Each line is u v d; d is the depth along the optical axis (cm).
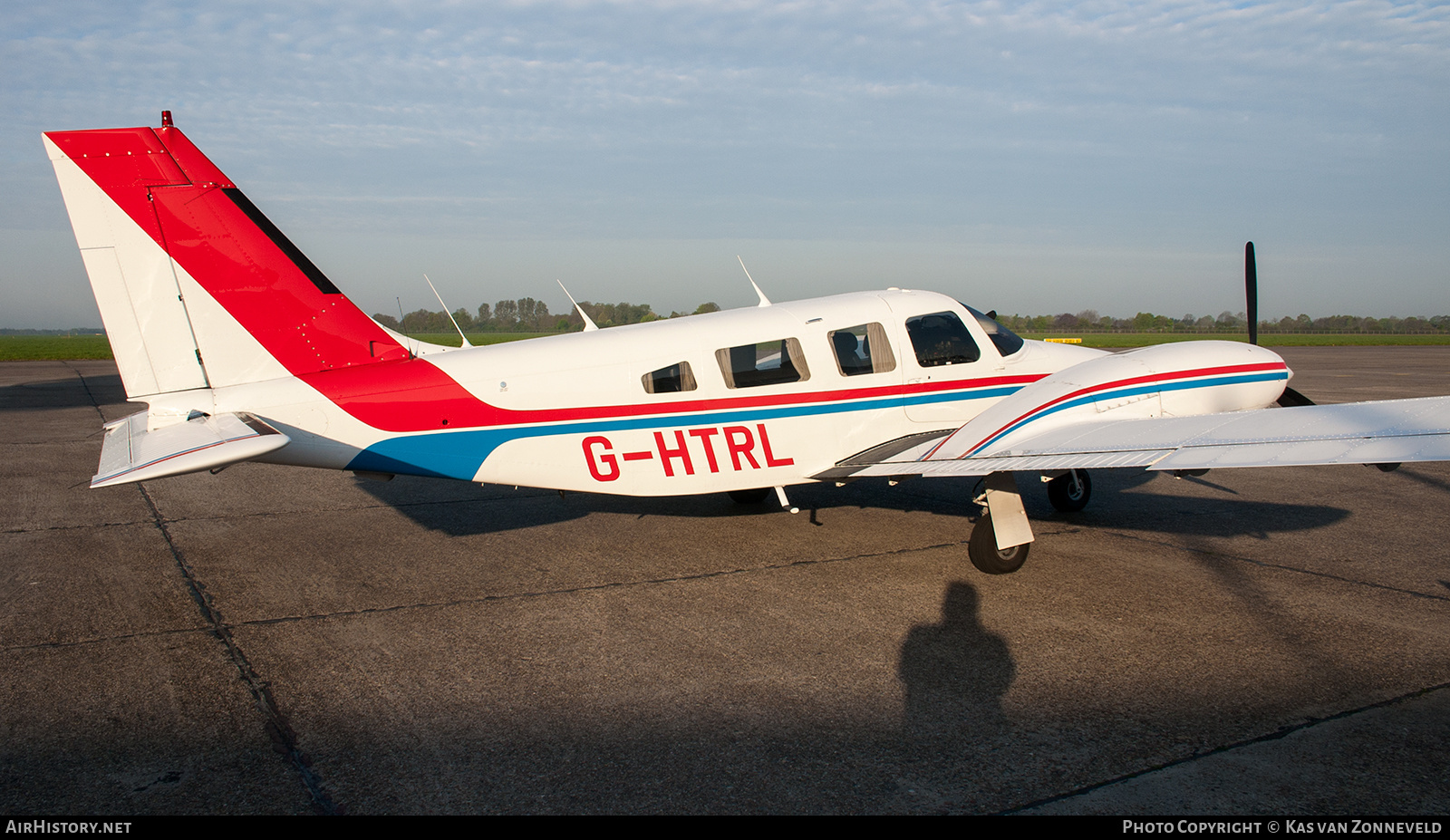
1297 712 354
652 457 587
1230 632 446
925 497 818
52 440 1249
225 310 543
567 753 331
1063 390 544
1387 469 410
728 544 647
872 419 627
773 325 605
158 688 398
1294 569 557
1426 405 421
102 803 300
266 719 364
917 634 451
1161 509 752
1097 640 438
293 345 556
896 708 365
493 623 482
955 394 648
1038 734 339
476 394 558
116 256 526
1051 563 581
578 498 837
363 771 320
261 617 495
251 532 708
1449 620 459
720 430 593
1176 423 486
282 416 543
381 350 572
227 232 539
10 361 4038
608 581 557
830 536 668
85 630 476
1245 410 567
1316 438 412
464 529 712
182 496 866
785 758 324
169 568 599
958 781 306
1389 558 582
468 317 8962
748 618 481
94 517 763
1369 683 380
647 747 335
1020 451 505
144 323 533
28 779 317
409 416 552
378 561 615
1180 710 357
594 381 572
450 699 382
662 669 411
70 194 518
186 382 542
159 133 525
